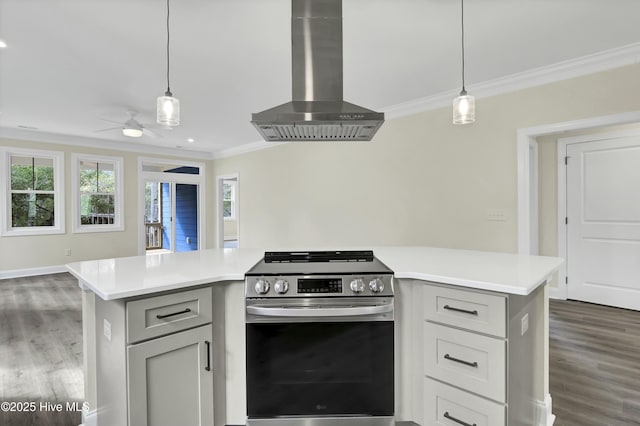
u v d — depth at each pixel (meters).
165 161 6.91
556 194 4.18
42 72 3.07
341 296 1.56
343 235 4.84
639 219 3.62
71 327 3.26
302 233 5.46
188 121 4.79
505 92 3.31
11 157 5.42
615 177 3.76
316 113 1.79
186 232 7.39
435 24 2.31
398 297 1.66
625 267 3.71
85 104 3.99
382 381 1.59
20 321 3.43
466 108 2.04
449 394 1.52
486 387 1.41
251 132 5.47
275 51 2.69
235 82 3.33
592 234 3.93
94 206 6.20
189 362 1.53
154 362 1.41
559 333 3.03
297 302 1.56
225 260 2.05
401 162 4.14
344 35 2.45
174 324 1.47
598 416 1.86
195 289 1.55
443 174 3.77
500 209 3.36
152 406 1.41
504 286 1.33
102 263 1.94
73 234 5.90
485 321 1.41
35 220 5.63
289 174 5.68
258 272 1.61
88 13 2.15
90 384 1.74
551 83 3.04
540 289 1.81
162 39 2.49
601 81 2.79
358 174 4.62
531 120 3.15
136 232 6.59
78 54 2.72
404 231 4.12
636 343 2.80
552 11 2.16
